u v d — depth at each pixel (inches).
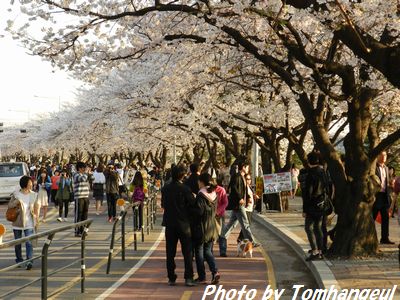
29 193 536.1
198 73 860.0
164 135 1504.7
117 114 1275.8
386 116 940.6
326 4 452.1
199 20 611.2
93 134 1823.3
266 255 613.3
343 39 429.1
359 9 521.0
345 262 513.3
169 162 3334.2
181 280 484.7
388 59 410.0
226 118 1021.2
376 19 537.6
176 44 690.2
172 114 1125.7
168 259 462.9
